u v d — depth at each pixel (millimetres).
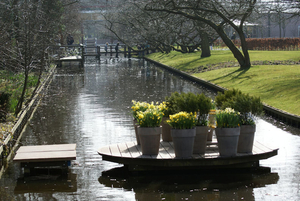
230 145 6867
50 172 7270
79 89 20641
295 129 10961
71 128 11289
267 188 6266
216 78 21703
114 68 35969
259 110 7172
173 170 7156
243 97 7297
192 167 7113
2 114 10852
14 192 6316
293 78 17219
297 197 5871
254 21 25141
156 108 7301
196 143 7047
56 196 6121
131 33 45094
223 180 6668
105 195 6109
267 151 7160
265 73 20094
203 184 6484
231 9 24125
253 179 6695
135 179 6797
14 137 9930
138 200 5859
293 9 21609
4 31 12898
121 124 11719
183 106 7258
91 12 65625
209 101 7207
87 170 7355
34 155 7121
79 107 14953
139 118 7039
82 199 5973
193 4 23578
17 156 7047
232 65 26609
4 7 13781
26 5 12656
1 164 7965
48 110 14422
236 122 6855
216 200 5797
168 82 23594
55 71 32938
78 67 37812
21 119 11281
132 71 32281
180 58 37344
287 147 8875
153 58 45656
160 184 6523
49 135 10461
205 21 23891
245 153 7043
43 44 13070
